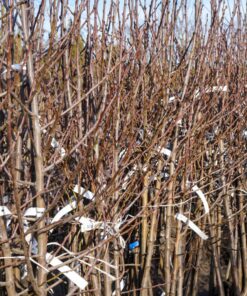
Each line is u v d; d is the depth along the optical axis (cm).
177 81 324
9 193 238
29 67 208
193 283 405
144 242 317
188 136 299
